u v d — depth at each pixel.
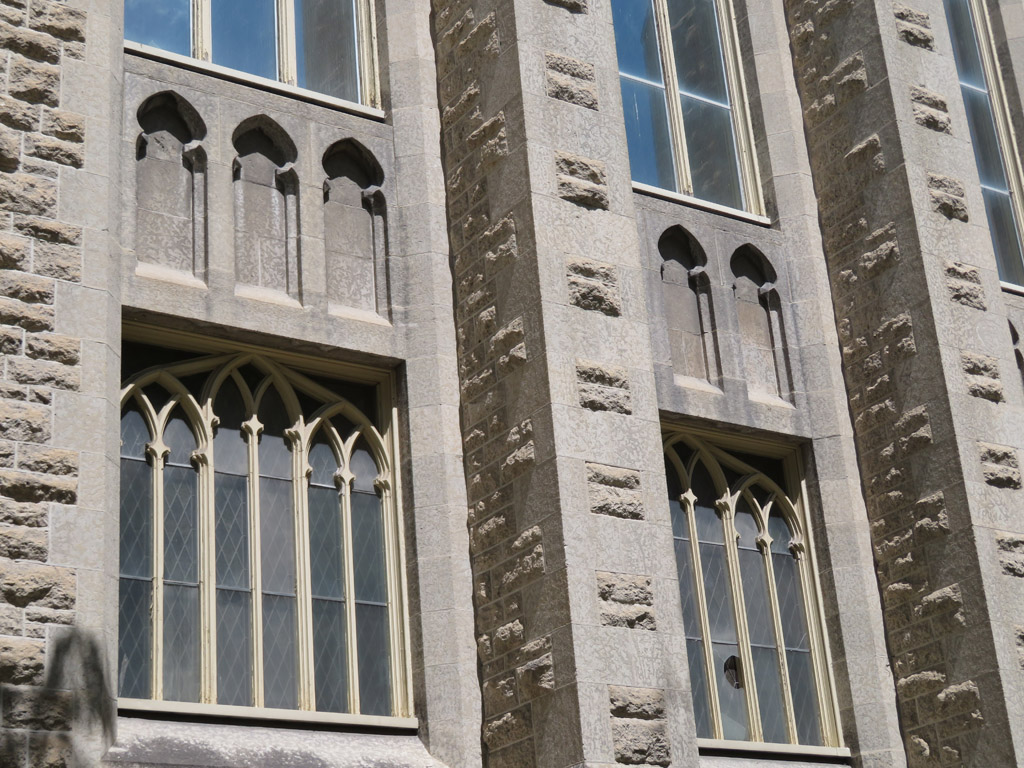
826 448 20.22
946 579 18.91
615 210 18.06
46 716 13.19
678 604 16.30
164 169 17.22
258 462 16.92
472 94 18.86
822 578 19.83
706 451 19.75
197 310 16.61
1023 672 18.30
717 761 17.75
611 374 17.02
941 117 21.38
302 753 15.56
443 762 16.27
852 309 20.86
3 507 13.68
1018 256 24.11
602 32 19.06
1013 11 25.52
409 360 17.98
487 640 16.69
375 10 20.02
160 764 13.98
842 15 21.92
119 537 14.97
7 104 15.14
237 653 16.03
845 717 19.14
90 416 14.50
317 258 17.75
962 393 19.50
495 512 16.92
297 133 18.23
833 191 21.53
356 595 17.05
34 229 14.84
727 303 20.27
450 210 18.88
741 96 22.39
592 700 15.20
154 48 17.58
